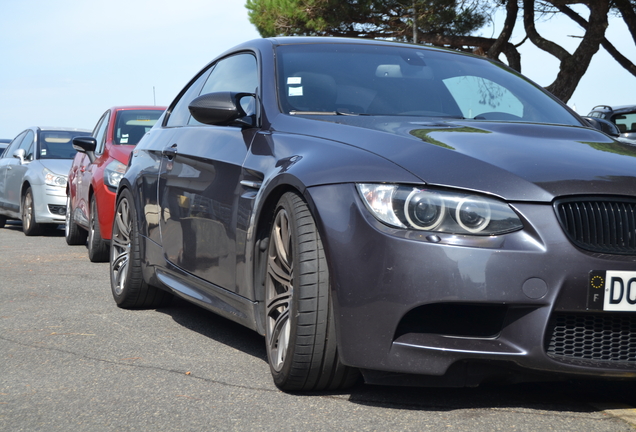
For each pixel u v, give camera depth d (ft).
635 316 7.82
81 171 25.49
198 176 11.79
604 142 9.43
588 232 7.74
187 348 11.39
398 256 7.71
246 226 9.92
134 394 9.01
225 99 10.77
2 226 38.27
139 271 14.33
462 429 7.65
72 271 20.35
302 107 10.78
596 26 56.59
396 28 69.97
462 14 65.62
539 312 7.59
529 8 61.72
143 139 16.01
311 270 8.46
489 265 7.52
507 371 7.94
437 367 7.78
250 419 8.04
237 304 10.37
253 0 70.38
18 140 37.50
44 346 11.56
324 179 8.46
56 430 7.82
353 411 8.23
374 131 9.06
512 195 7.74
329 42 12.66
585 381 9.49
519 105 11.87
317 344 8.46
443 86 11.87
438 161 8.09
